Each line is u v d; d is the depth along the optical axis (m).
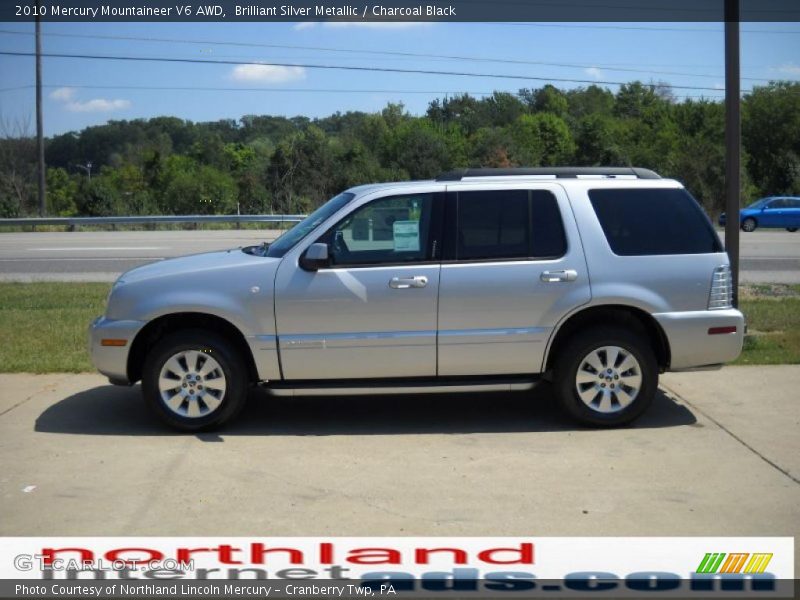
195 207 44.81
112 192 42.84
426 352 6.66
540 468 5.94
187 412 6.72
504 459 6.14
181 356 6.67
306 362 6.65
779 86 60.69
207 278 6.64
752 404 7.46
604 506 5.26
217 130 104.50
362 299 6.59
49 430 6.84
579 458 6.14
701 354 6.79
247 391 6.79
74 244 24.48
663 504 5.29
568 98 97.62
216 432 6.81
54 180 65.69
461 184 6.78
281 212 43.53
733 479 5.70
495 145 52.78
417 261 6.65
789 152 58.38
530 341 6.69
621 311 6.83
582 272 6.67
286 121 106.44
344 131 83.88
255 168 53.81
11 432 6.79
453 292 6.62
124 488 5.60
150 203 43.28
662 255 6.76
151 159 60.81
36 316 11.54
